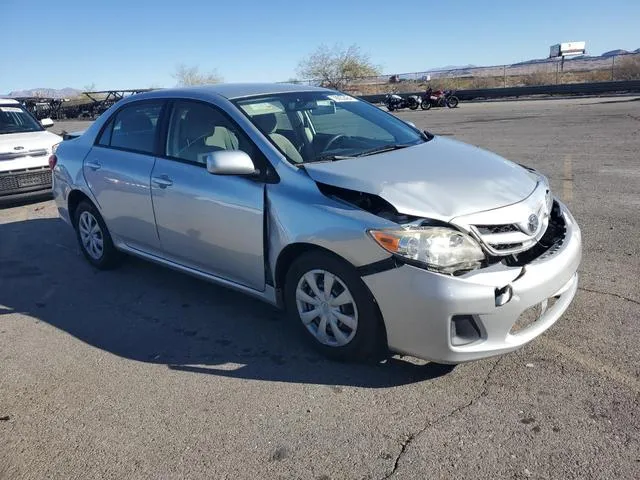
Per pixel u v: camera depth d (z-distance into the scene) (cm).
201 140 435
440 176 352
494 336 315
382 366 359
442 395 325
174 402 337
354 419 310
